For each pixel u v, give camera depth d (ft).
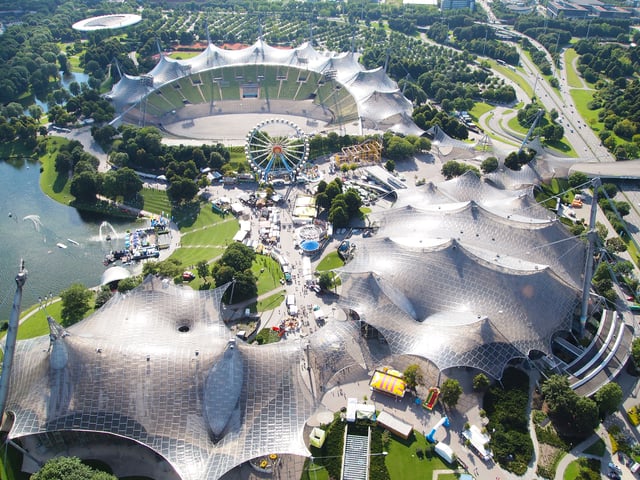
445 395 482.28
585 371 523.29
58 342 444.96
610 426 480.64
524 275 565.94
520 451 453.99
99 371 441.68
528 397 504.43
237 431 433.89
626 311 609.42
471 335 510.99
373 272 581.12
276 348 489.67
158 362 452.76
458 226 650.84
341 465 438.40
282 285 648.79
